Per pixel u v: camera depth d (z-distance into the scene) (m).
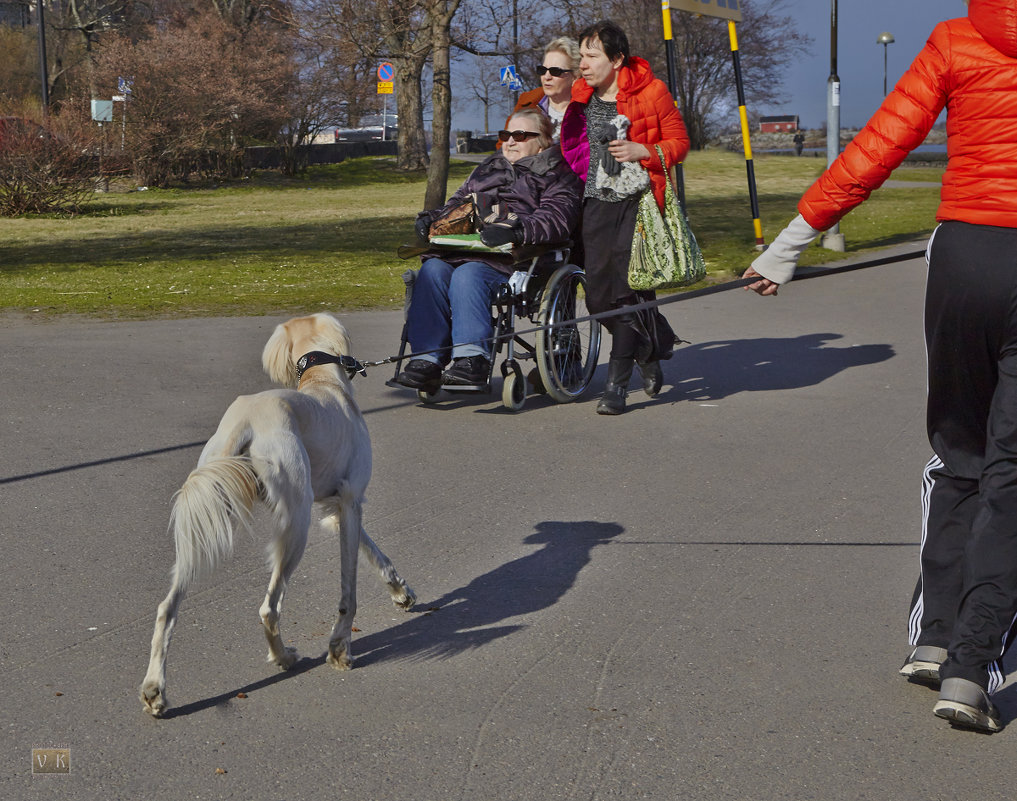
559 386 7.77
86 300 12.60
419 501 5.60
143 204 30.59
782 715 3.36
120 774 3.03
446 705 3.45
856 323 10.90
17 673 3.65
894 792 2.93
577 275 7.87
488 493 5.73
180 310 11.87
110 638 3.94
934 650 3.37
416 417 7.45
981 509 3.21
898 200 28.02
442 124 21.11
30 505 5.43
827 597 4.32
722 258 16.14
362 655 3.84
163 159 37.19
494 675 3.66
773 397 7.94
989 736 3.22
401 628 4.07
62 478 5.88
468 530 5.16
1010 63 3.12
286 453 3.44
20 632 3.97
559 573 4.61
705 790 2.94
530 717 3.36
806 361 9.16
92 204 30.23
